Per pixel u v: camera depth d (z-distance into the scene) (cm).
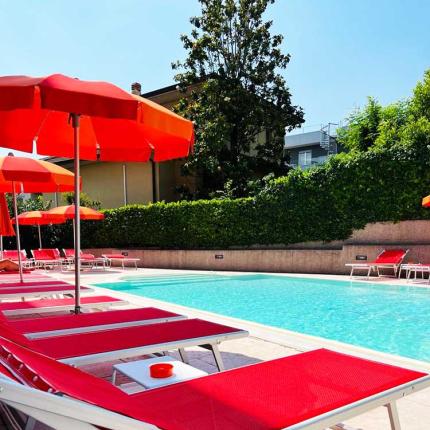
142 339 358
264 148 2453
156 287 1431
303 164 4766
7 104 371
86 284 1397
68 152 619
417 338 718
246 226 1806
